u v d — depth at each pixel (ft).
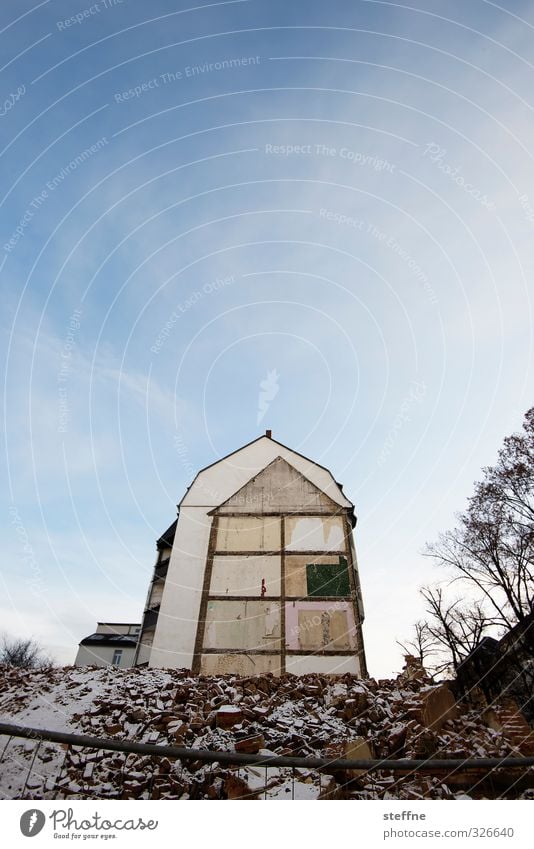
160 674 41.32
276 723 29.14
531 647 70.38
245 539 71.26
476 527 82.89
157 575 92.17
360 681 38.45
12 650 156.04
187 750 19.36
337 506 73.15
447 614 90.99
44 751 24.49
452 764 20.39
